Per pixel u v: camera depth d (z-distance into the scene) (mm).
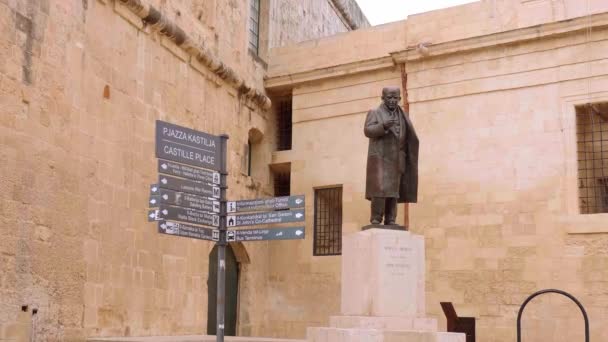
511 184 20000
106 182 15648
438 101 21500
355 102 23078
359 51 23453
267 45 25531
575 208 19047
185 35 18859
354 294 12008
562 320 18578
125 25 16781
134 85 17000
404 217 21203
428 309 20359
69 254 14219
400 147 12508
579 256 18703
